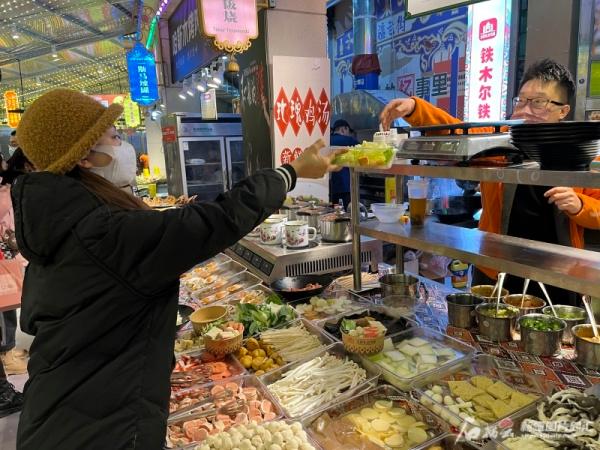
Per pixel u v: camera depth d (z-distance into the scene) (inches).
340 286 93.5
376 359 64.0
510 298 74.8
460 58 173.5
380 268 102.5
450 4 85.1
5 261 98.3
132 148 46.9
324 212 119.9
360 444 50.9
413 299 80.0
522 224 88.7
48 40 262.8
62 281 39.2
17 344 127.0
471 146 57.1
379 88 221.3
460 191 167.5
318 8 140.8
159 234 37.8
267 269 97.0
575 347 60.3
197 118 246.8
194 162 245.8
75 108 40.5
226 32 118.3
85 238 38.0
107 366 39.9
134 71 245.8
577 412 47.6
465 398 54.1
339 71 256.4
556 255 54.8
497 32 111.3
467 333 71.4
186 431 53.5
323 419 54.2
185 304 93.4
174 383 63.0
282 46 138.0
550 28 115.9
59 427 39.1
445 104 183.5
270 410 56.7
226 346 68.6
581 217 67.8
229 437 48.2
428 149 62.7
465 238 67.0
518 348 65.3
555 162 46.9
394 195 98.5
